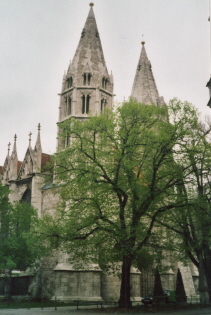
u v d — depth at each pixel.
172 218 34.00
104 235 32.06
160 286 35.75
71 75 59.28
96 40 62.75
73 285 42.72
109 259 30.64
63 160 32.88
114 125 31.28
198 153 32.47
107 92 59.59
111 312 27.89
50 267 48.41
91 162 31.55
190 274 54.78
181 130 31.19
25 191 56.88
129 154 30.64
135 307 31.53
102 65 61.00
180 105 32.84
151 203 31.53
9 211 46.50
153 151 32.72
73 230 31.03
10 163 61.66
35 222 44.75
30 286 49.88
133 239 30.20
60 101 60.19
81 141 30.94
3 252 42.88
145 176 32.28
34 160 56.00
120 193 30.84
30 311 29.53
